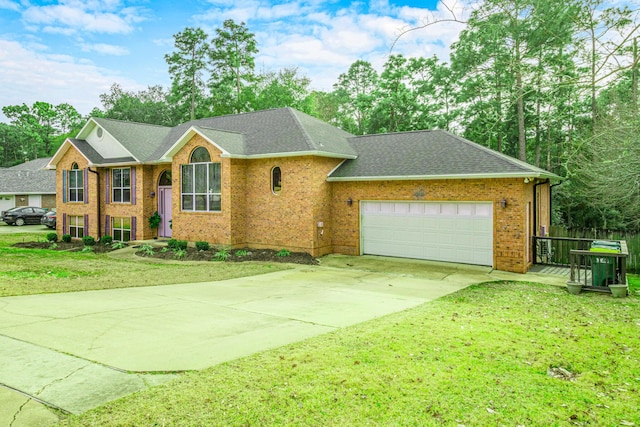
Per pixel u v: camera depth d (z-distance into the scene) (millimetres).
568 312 8586
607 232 17266
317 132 18453
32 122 84688
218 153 17469
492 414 4270
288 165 16672
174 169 18984
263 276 12789
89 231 23438
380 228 16328
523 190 13258
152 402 4359
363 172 16312
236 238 17562
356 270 13789
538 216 16156
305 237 16391
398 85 32969
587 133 15062
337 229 17188
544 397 4684
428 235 15273
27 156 79250
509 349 6176
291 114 19672
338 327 7293
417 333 6848
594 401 4641
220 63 44000
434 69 28938
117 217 22391
